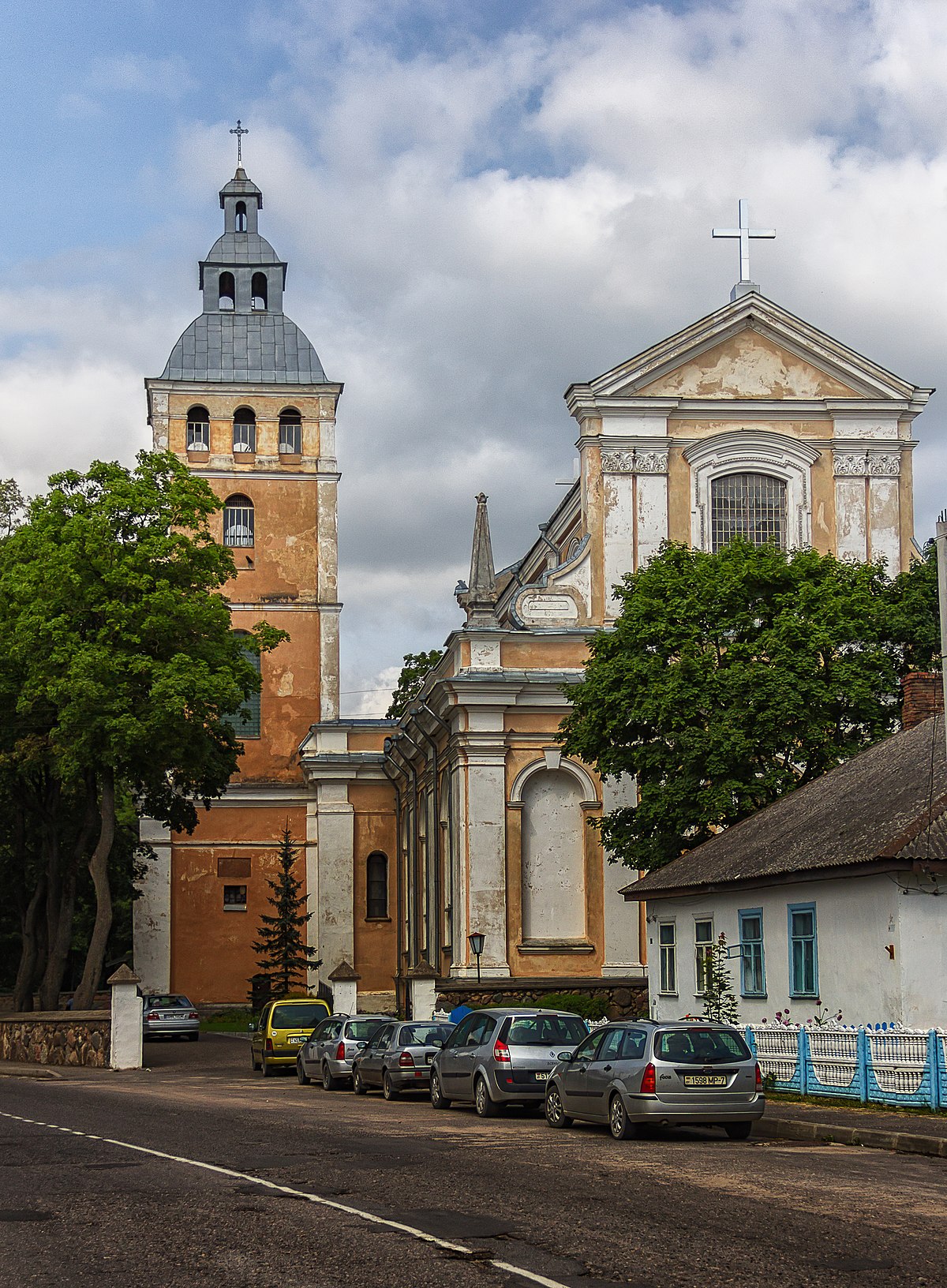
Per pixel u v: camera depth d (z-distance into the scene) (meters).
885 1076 20.81
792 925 26.25
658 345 45.31
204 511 43.16
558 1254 10.52
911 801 23.73
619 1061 18.69
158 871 58.56
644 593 35.59
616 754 35.06
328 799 58.72
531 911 42.91
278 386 61.56
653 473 45.09
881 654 33.09
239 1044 46.91
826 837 25.30
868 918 23.55
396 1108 24.22
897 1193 13.30
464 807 42.72
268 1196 13.27
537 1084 21.89
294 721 60.53
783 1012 26.17
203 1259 10.46
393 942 58.25
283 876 57.09
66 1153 16.77
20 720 43.44
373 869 58.72
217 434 61.34
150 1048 45.41
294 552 61.38
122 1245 11.04
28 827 51.50
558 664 43.97
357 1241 11.04
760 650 33.38
